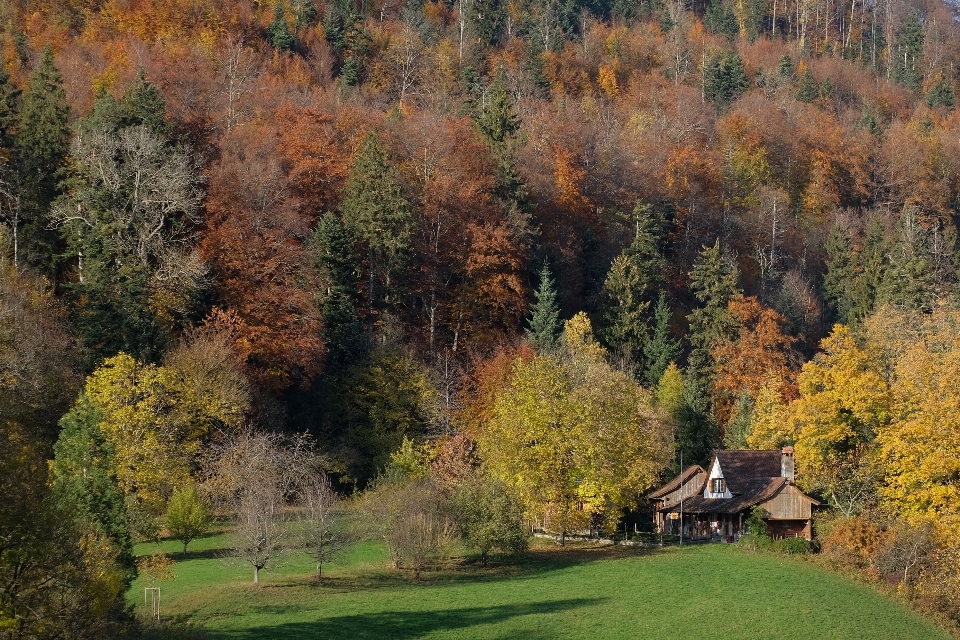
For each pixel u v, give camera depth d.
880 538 60.81
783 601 49.91
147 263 71.69
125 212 74.19
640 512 81.19
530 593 50.78
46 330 63.56
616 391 68.56
